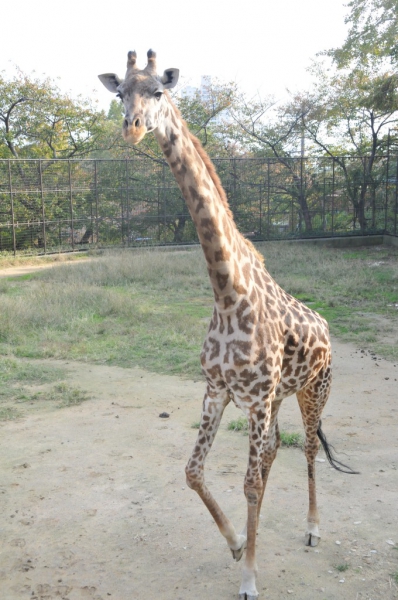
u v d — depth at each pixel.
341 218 25.45
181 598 3.46
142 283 15.36
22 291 14.05
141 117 2.96
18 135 27.14
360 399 7.11
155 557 3.88
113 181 24.75
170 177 24.69
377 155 25.00
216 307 3.57
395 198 23.53
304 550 3.92
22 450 5.64
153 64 3.18
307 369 3.90
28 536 4.15
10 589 3.57
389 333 10.31
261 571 3.69
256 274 3.70
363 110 25.16
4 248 22.31
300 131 27.28
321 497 4.66
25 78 25.98
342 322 11.16
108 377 8.03
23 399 7.14
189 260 18.31
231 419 6.54
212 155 28.80
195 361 8.54
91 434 6.04
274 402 3.92
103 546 4.02
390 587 3.52
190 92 29.31
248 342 3.46
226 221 3.48
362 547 3.94
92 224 23.89
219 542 4.04
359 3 21.73
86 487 4.88
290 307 3.86
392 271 16.86
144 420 6.44
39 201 22.23
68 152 28.42
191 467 3.54
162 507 4.53
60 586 3.59
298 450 5.67
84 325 10.50
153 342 9.55
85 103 27.28
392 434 6.00
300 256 19.73
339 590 3.50
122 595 3.50
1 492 4.79
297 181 24.83
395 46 21.09
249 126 28.06
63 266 17.42
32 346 9.35
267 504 4.55
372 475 5.07
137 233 24.80
